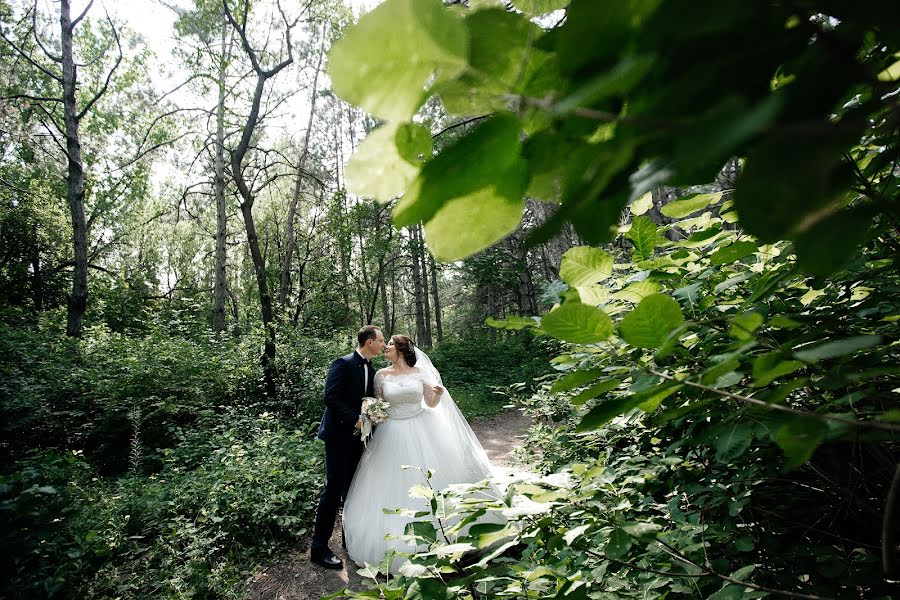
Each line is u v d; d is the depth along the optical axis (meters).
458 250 0.29
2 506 2.86
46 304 16.88
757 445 1.14
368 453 3.61
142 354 8.12
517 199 0.27
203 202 17.16
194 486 4.45
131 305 18.23
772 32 0.20
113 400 6.90
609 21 0.20
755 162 0.17
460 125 0.27
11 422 6.56
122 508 4.00
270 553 3.69
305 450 5.53
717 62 0.20
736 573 0.79
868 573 0.88
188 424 7.04
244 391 8.44
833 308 0.91
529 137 0.24
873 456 0.95
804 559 1.02
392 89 0.23
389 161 0.27
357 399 3.65
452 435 3.71
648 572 0.91
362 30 0.21
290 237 15.46
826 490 1.12
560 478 1.01
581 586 0.86
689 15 0.18
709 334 0.93
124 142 15.87
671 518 1.16
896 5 0.18
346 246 15.87
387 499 3.41
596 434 1.83
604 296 0.72
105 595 3.05
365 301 19.89
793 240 0.24
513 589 0.96
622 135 0.22
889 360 0.67
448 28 0.21
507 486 1.05
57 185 16.97
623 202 0.24
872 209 0.23
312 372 8.75
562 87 0.23
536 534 0.97
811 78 0.20
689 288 0.97
